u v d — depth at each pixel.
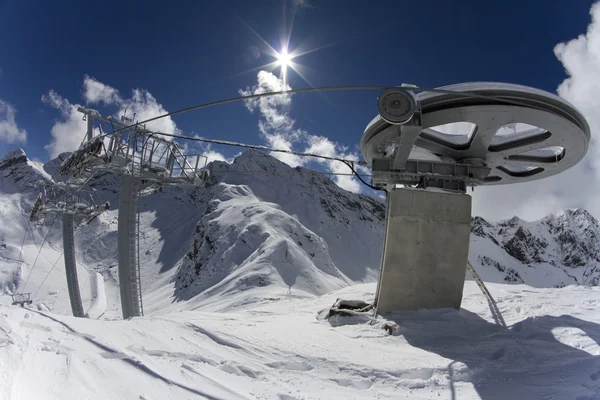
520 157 14.93
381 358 9.76
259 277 97.38
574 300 15.25
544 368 8.77
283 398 7.01
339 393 7.66
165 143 17.80
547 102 11.34
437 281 14.45
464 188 14.52
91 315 75.44
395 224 14.27
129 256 17.11
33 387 5.30
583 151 13.57
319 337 11.43
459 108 11.73
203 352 8.64
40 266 171.75
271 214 155.38
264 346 9.64
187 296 130.12
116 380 6.37
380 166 14.33
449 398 7.65
